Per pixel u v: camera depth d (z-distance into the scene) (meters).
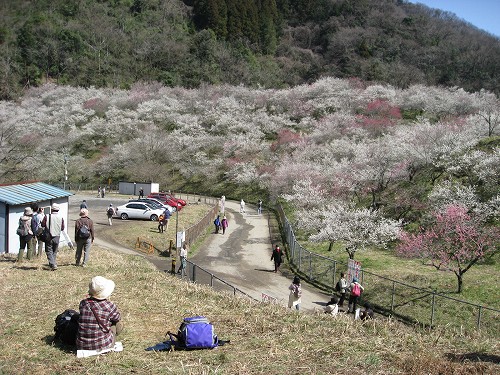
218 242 31.64
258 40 115.06
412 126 46.44
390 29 111.00
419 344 7.68
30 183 21.33
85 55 98.44
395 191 33.69
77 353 6.79
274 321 9.06
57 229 13.55
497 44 104.62
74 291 10.96
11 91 86.69
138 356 6.88
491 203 25.62
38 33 99.94
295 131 62.22
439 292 19.52
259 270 25.03
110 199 48.12
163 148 60.16
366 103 64.31
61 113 73.31
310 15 130.00
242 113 68.62
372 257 25.69
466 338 8.49
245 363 6.58
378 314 18.41
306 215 30.03
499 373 6.32
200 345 7.26
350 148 42.28
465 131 39.34
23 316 8.92
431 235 23.31
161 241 28.98
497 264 22.52
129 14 116.38
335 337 7.97
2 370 6.26
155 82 87.62
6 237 18.19
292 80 99.50
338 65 99.56
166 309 9.89
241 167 54.03
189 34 110.44
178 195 54.09
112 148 62.56
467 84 84.31
